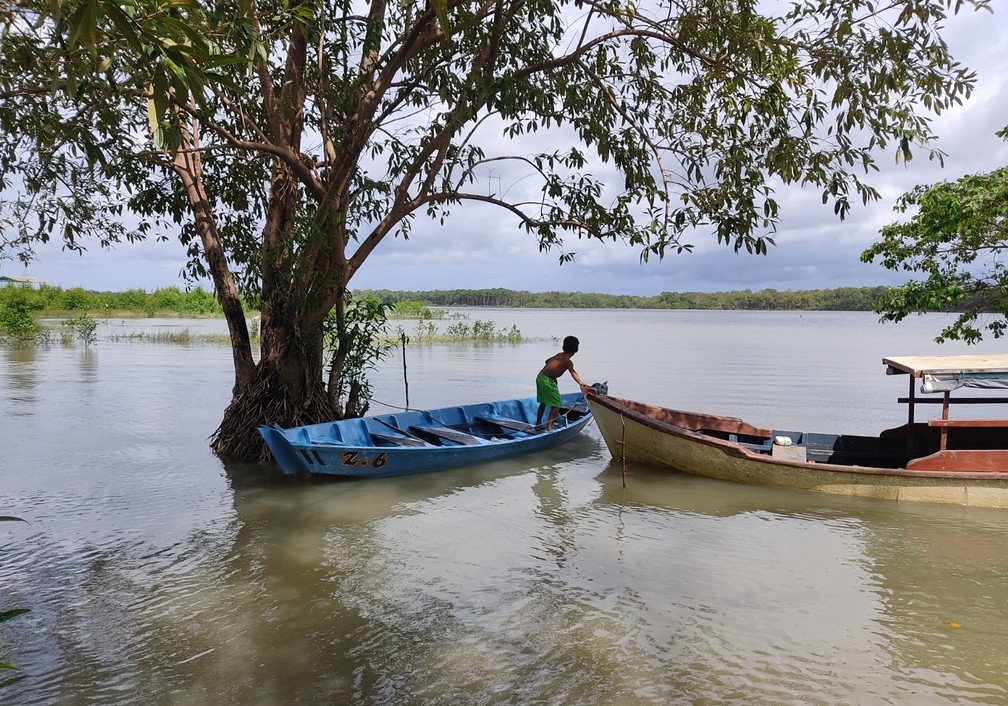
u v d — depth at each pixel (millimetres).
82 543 7094
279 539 7297
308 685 4453
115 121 6918
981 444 9820
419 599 5801
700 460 9969
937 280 10039
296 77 10164
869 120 7781
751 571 6457
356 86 9539
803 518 8164
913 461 8820
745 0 7973
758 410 15625
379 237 11133
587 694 4355
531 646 4988
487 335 37875
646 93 9891
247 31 4656
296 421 10789
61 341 32625
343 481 9672
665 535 7520
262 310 11242
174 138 2574
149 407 15500
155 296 59562
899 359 9805
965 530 7691
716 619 5430
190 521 7855
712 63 8906
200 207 11430
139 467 10289
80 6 2062
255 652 4883
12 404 15617
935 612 5566
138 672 4602
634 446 10711
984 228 9391
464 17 8500
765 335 50188
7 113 6734
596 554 6906
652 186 9227
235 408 11125
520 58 10273
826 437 10633
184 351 28688
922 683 4504
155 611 5535
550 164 10195
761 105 8406
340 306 11906
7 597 5770
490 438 11891
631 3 9227
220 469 10234
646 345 37656
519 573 6395
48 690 4367
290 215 11422
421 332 40844
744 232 8195
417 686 4445
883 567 6555
